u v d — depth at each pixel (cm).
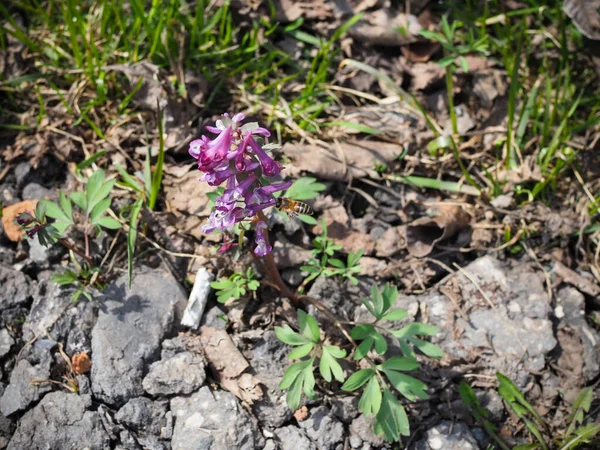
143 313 34
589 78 43
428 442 33
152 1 41
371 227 38
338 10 42
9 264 36
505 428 33
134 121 40
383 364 32
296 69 42
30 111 40
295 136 40
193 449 31
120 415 32
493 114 41
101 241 36
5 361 33
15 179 38
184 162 39
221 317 35
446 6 44
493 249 37
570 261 38
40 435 32
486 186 39
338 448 32
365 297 36
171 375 32
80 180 38
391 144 40
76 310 34
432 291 36
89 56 40
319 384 33
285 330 32
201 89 40
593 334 35
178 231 36
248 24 42
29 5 42
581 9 41
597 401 34
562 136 39
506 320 35
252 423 32
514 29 44
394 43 42
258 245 30
